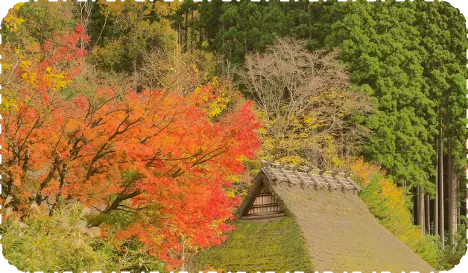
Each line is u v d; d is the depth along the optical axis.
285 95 39.66
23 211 13.44
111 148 13.45
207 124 13.56
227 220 22.91
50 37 29.33
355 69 38.88
